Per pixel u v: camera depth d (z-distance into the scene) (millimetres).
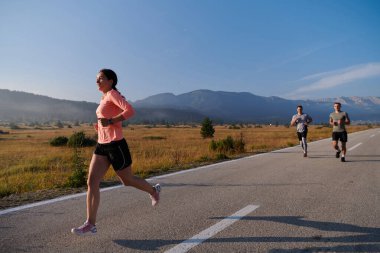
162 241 4070
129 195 6641
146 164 11531
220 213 5305
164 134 57750
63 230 4504
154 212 5375
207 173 9609
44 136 57750
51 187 8000
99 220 4934
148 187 4766
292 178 8578
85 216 5188
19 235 4297
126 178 4590
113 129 4285
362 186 7484
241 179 8492
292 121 14000
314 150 17141
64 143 31234
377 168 10344
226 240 4102
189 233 4359
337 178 8547
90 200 4250
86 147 27172
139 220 4934
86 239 4145
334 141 12367
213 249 3816
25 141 41031
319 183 7863
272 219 4973
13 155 21875
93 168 4305
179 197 6461
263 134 49312
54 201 6203
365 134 36812
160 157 14594
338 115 12227
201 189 7242
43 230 4504
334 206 5719
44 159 17469
